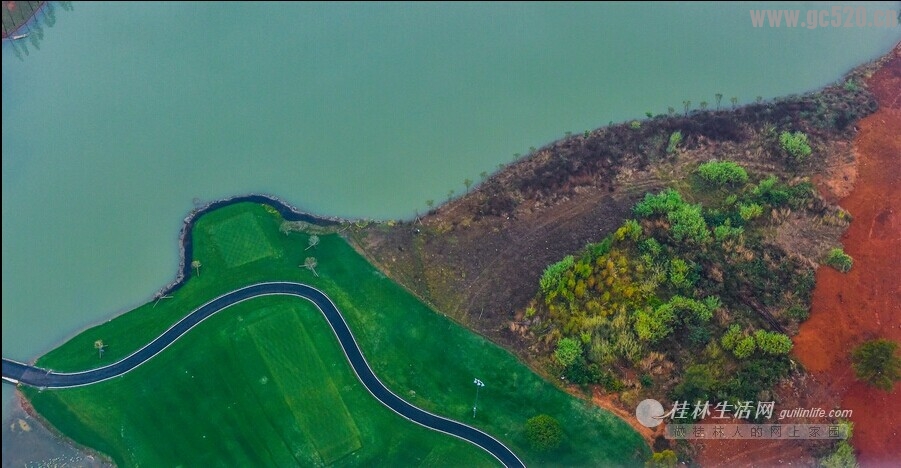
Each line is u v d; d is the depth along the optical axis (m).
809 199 108.38
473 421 92.12
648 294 99.75
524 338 98.56
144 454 89.12
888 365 86.62
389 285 104.62
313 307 102.50
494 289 103.69
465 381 95.50
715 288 100.06
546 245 108.19
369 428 91.56
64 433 91.25
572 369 94.56
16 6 151.12
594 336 96.44
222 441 90.06
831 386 91.06
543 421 87.38
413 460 88.94
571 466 88.31
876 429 87.94
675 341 96.12
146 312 102.50
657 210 109.19
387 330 100.25
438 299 103.06
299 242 109.69
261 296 103.69
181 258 107.94
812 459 86.00
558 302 100.50
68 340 99.94
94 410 92.94
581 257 104.75
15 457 89.69
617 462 88.25
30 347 99.38
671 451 85.75
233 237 110.38
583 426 90.94
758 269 101.25
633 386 93.19
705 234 104.44
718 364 93.12
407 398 94.12
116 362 97.31
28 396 94.50
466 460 88.94
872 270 100.88
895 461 85.50
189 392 94.19
